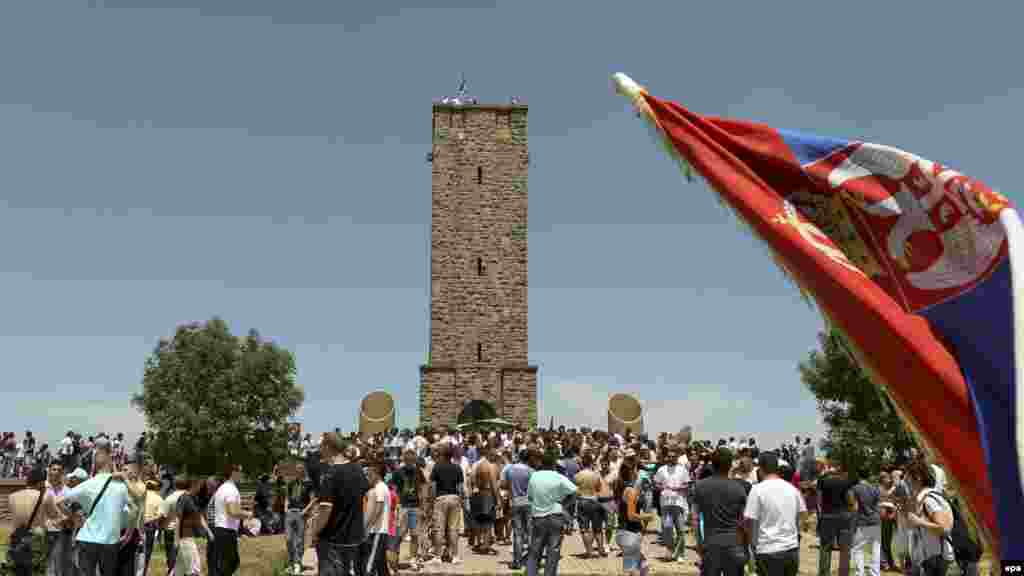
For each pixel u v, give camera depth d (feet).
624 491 54.03
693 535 80.79
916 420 19.20
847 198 21.35
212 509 51.34
